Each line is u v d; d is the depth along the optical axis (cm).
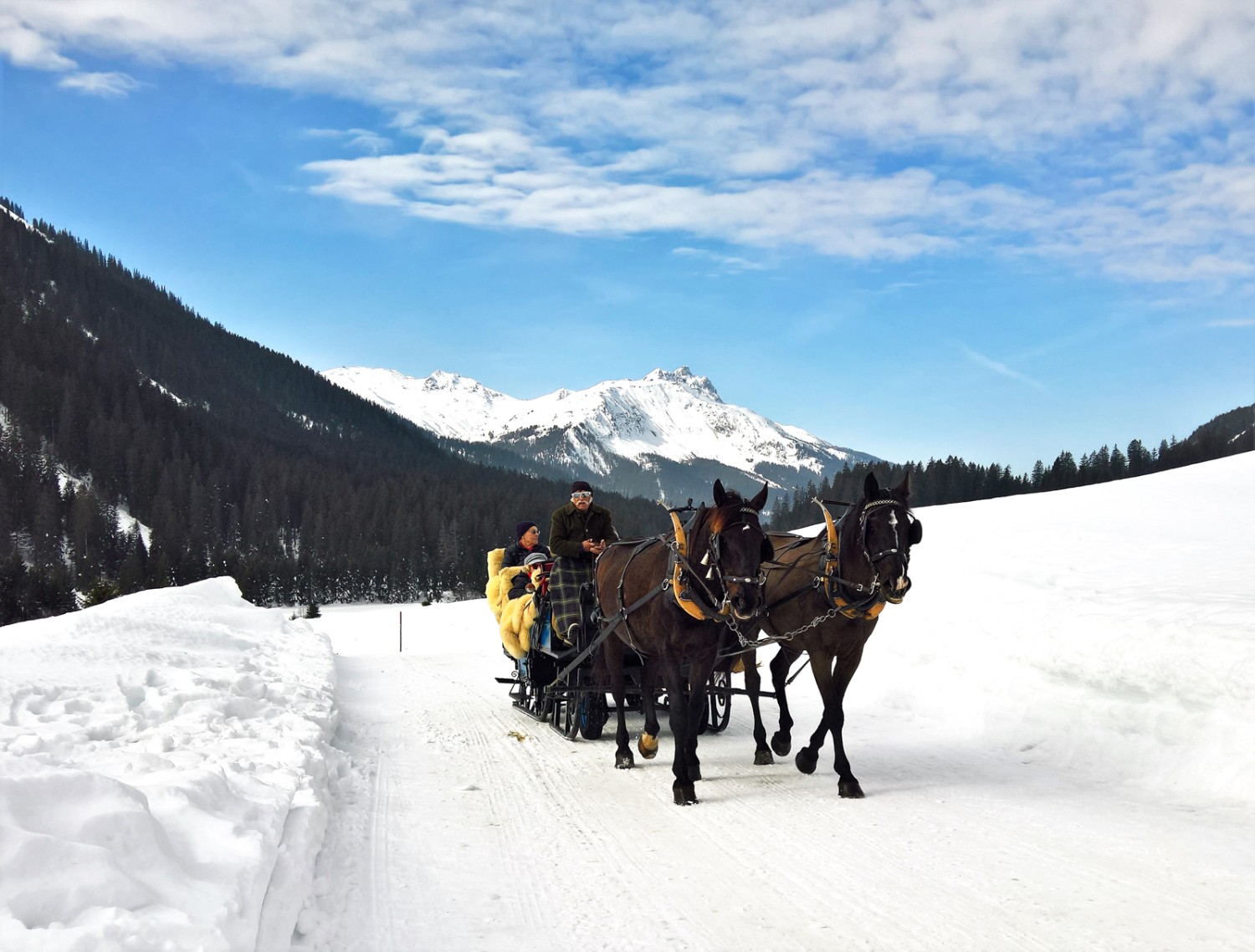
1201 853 584
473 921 499
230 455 16000
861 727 1059
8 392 14812
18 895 331
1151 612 980
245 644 1441
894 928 481
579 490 1028
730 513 741
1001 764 862
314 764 724
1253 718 732
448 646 3316
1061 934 468
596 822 688
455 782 816
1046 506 3089
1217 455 10862
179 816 464
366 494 14812
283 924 444
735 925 491
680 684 775
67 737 642
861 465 11419
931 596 1462
